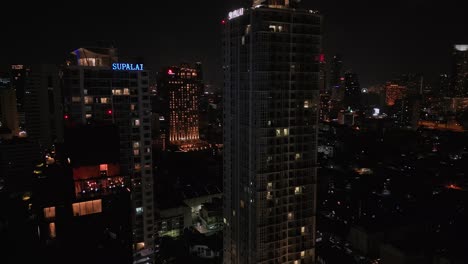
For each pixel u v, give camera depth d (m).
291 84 113.31
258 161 112.25
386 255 148.88
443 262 136.00
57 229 68.69
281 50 110.31
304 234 122.06
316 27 114.56
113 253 69.38
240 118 119.69
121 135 140.00
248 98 114.25
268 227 115.88
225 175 133.50
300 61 113.75
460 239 155.38
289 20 110.50
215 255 165.00
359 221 178.88
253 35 109.19
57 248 67.62
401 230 167.88
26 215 157.12
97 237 69.69
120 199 74.69
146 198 144.50
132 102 141.12
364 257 160.88
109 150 81.12
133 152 141.75
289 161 116.50
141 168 143.50
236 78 120.25
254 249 117.00
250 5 116.44
